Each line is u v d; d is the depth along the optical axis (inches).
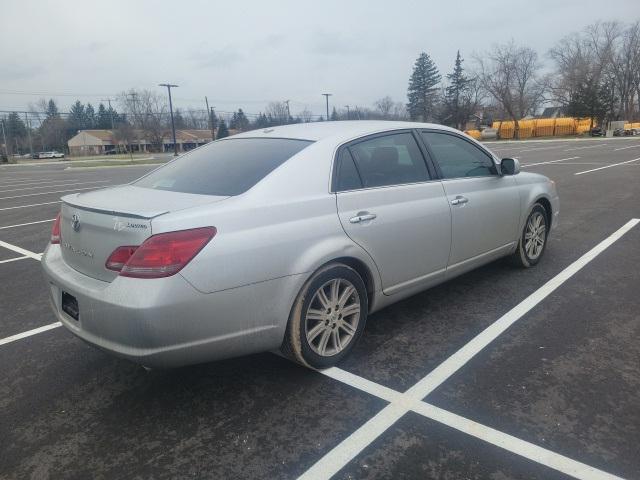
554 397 112.4
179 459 96.7
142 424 108.2
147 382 125.6
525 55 2684.5
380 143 143.3
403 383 121.0
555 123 2482.8
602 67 2723.9
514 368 125.9
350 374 125.8
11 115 4311.0
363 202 130.5
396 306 168.7
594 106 2304.4
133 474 93.1
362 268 132.6
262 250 109.3
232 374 127.6
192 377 126.7
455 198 157.2
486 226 171.2
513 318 156.1
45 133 4175.7
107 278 107.0
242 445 100.2
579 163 732.0
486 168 178.1
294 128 150.0
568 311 160.1
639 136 2110.0
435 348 138.1
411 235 141.8
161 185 132.3
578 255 223.0
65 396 120.6
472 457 94.3
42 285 211.0
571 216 314.2
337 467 93.0
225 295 104.5
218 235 104.3
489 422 104.5
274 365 131.6
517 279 191.8
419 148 153.6
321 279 121.0
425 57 3415.4
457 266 162.1
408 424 104.9
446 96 3053.6
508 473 90.0
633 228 273.0
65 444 102.3
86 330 108.3
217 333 105.3
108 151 3966.5
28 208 475.2
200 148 158.7
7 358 141.9
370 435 101.8
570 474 89.1
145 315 96.9
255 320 110.3
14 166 2053.4
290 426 105.7
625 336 141.3
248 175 121.6
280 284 112.8
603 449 95.0
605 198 380.2
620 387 115.4
